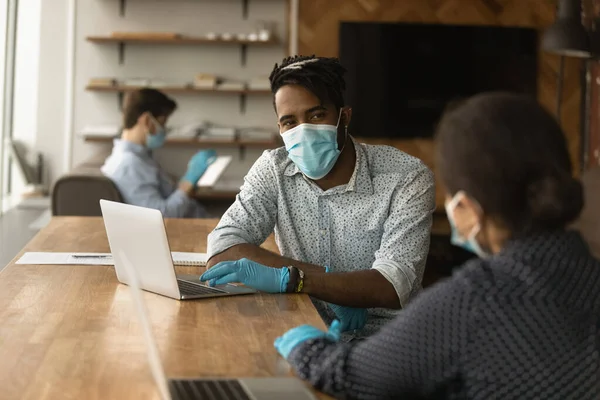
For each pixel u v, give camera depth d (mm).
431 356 1104
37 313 1738
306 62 2090
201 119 7223
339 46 7301
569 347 1075
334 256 2209
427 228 2152
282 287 1949
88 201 4152
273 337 1588
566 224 1110
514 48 7344
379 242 2195
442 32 7336
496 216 1098
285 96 2102
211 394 1241
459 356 1091
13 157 7016
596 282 1117
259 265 1967
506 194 1073
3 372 1356
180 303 1856
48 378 1330
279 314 1769
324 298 1978
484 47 7344
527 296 1080
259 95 7223
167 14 7168
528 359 1073
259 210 2236
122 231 1971
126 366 1398
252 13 7215
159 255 1881
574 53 4949
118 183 4316
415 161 2215
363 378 1182
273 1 7215
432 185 2197
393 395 1166
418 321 1120
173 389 1265
